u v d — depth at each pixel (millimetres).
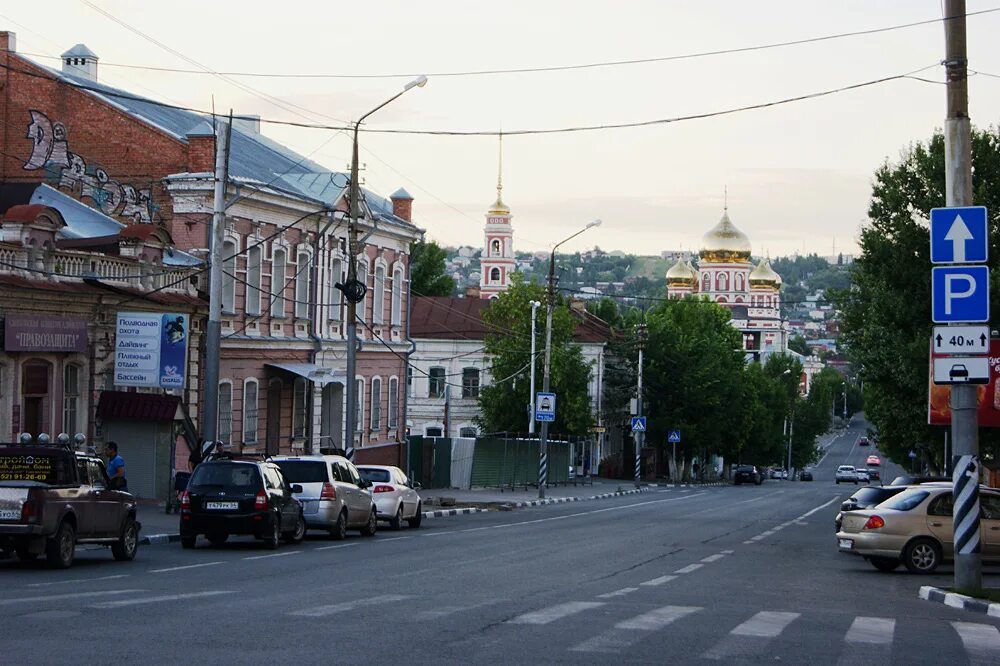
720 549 29031
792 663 11305
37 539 19734
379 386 58031
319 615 13773
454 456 64250
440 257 118062
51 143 45000
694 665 10945
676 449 105000
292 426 49031
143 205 43781
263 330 45812
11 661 10188
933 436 43281
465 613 14359
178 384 35062
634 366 99250
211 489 25844
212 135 43469
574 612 14766
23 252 31953
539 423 78188
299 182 52000
